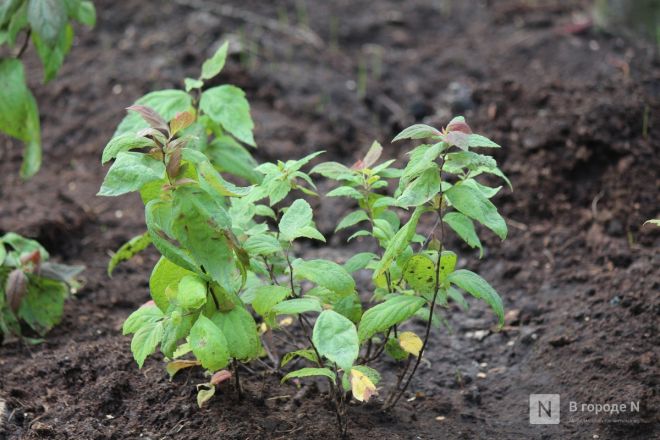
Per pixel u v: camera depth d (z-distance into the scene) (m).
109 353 2.38
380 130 3.14
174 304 2.14
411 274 2.15
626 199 2.69
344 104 3.22
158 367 2.35
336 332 2.05
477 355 2.47
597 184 2.74
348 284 2.12
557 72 3.23
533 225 2.72
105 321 2.51
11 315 2.44
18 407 2.29
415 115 3.18
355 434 2.23
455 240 2.71
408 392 2.38
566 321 2.48
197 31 3.49
